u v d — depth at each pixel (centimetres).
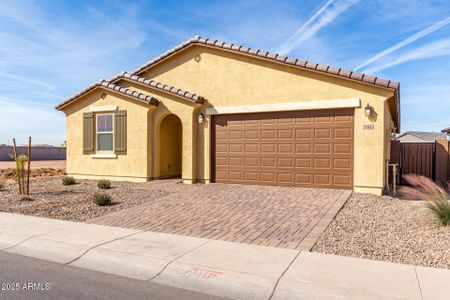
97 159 1667
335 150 1256
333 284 491
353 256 612
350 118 1234
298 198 1106
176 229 795
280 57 1313
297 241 695
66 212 977
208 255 614
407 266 558
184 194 1216
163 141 1627
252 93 1388
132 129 1573
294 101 1309
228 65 1438
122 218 905
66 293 484
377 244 673
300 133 1314
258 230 775
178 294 486
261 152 1384
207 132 1471
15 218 913
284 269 546
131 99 1570
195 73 1510
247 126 1412
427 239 692
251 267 557
